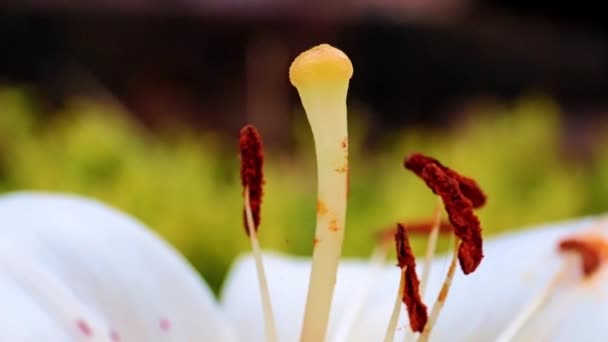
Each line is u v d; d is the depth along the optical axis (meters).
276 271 0.35
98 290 0.31
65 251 0.31
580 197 0.68
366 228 0.55
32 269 0.30
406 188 0.57
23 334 0.28
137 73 1.23
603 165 0.70
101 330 0.30
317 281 0.28
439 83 1.32
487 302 0.32
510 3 1.47
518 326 0.30
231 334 0.32
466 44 1.34
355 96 1.29
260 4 1.24
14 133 0.72
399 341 0.32
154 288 0.31
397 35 1.29
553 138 0.67
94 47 1.22
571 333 0.31
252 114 1.18
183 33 1.24
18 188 0.61
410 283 0.28
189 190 0.56
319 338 0.28
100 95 1.21
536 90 1.38
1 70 1.19
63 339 0.29
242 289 0.34
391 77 1.30
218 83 1.24
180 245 0.55
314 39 1.25
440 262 0.34
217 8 1.23
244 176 0.29
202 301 0.31
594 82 1.41
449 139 1.14
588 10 1.51
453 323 0.32
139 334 0.31
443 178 0.29
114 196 0.56
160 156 0.62
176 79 1.24
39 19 1.20
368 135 1.27
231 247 0.54
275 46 1.23
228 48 1.24
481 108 1.31
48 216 0.31
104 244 0.31
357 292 0.33
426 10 1.35
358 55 1.29
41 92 1.19
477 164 0.62
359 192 0.67
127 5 1.23
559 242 0.32
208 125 1.22
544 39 1.42
